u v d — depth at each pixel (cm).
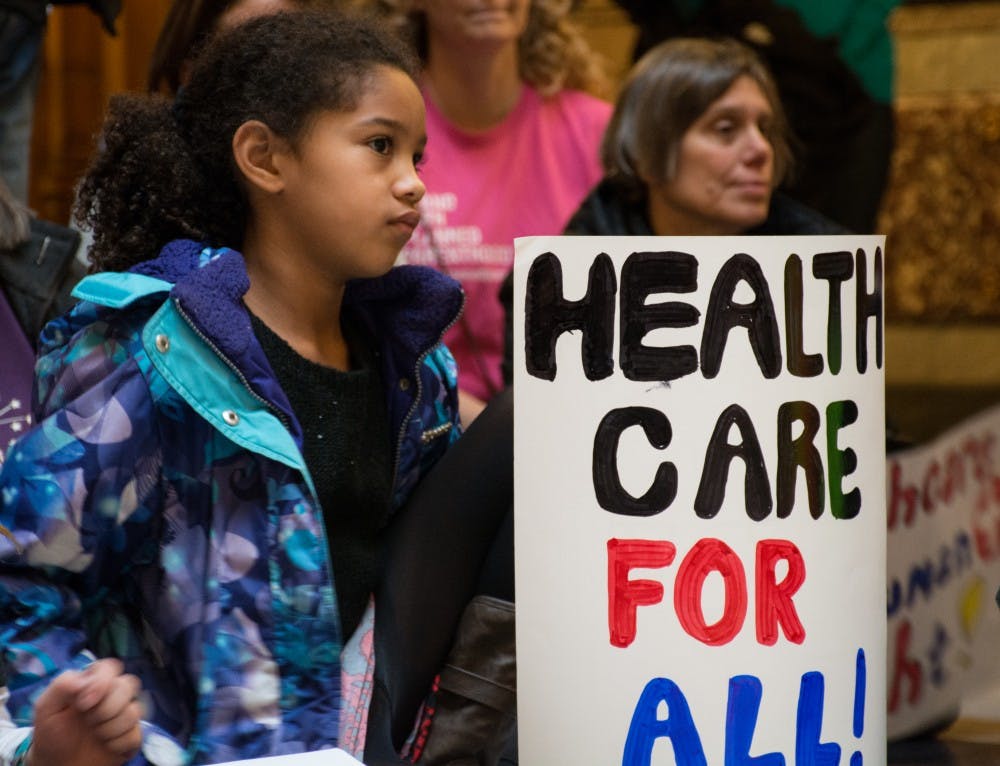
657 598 542
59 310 790
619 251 542
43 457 581
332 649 605
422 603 641
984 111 1981
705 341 544
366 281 666
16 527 577
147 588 607
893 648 881
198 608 600
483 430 654
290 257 631
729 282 545
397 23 1038
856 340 560
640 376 543
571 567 545
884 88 1169
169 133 654
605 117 1087
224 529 599
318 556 601
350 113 608
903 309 2027
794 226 978
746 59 947
